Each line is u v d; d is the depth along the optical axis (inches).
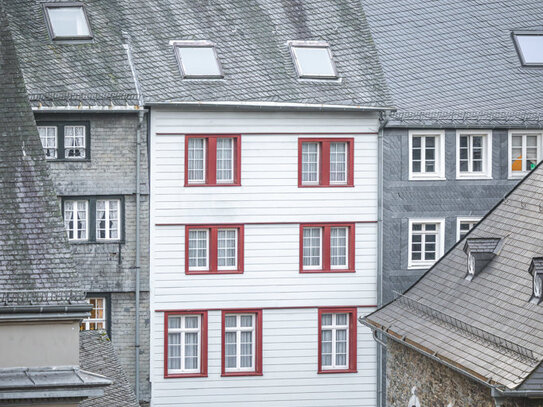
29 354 1561.3
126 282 2453.2
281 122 2519.7
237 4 2625.5
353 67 2588.6
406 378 2020.2
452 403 1844.2
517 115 2598.4
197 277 2490.2
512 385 1638.8
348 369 2549.2
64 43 2480.3
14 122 1620.3
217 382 2506.2
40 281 1574.8
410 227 2566.4
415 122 2551.7
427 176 2576.3
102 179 2440.9
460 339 1859.0
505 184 2605.8
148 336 2469.2
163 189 2469.2
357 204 2551.7
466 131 2583.7
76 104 2402.8
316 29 2630.4
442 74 2630.4
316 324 2541.8
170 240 2476.6
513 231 1962.4
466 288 1964.8
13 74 1635.1
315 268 2549.2
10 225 1589.6
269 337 2527.1
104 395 1713.8
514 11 2768.2
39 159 1619.1
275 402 2529.5
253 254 2517.2
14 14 2488.9
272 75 2539.4
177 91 2464.3
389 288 2556.6
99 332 1889.8
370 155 2556.6
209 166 2492.6
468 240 1975.9
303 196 2529.5
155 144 2464.3
